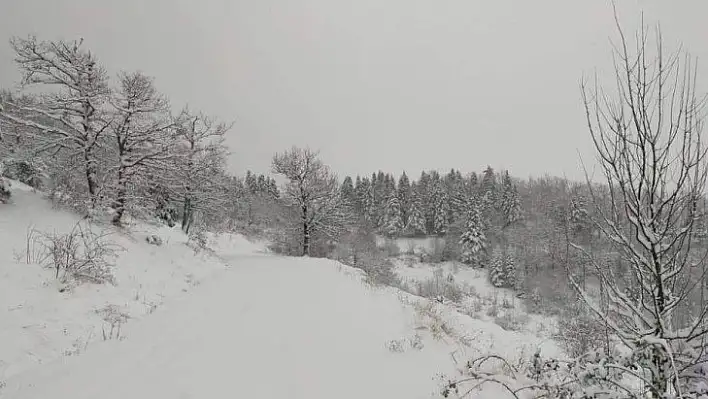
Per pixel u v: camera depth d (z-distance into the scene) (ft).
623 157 10.71
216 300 37.47
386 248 212.23
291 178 121.70
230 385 17.25
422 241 249.34
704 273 9.85
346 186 301.43
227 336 24.80
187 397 16.17
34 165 55.72
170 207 96.68
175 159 68.44
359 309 32.73
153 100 61.21
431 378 16.99
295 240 129.70
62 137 56.59
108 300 32.17
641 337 10.02
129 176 61.36
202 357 20.89
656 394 10.41
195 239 82.69
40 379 18.17
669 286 10.86
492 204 241.55
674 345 10.57
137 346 23.09
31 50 53.93
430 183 303.48
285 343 23.15
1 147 53.93
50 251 34.76
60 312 26.99
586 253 11.95
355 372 18.33
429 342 22.84
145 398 16.12
